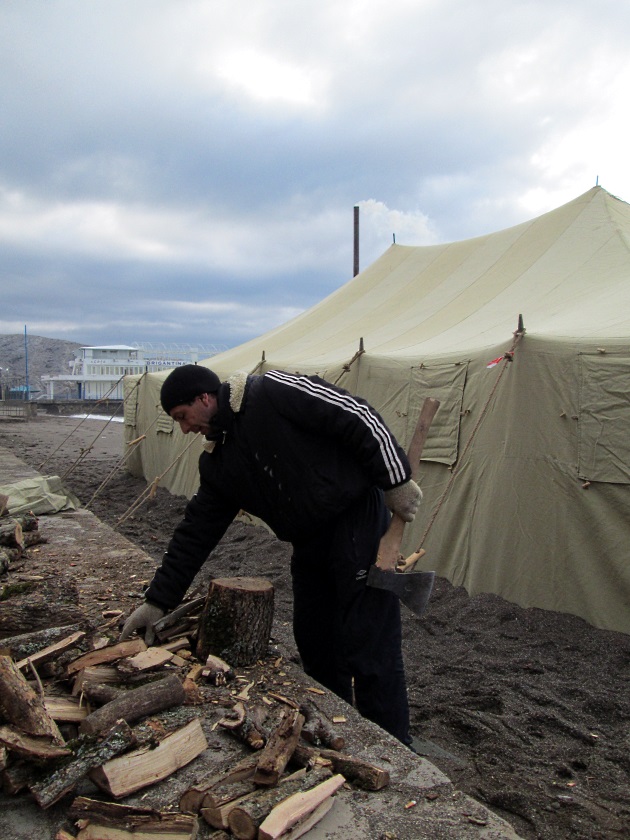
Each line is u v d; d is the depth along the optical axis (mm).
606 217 7551
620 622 4496
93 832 1692
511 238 8836
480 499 5453
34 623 2682
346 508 2408
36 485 6746
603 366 4703
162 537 8227
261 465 2406
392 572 2406
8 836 1729
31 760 1890
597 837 2459
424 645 4539
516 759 3029
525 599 4980
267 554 7078
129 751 1899
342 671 2510
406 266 10391
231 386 2416
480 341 6098
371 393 6852
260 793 1799
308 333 9773
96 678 2307
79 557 4617
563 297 6582
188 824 1682
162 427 11367
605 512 4637
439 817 1819
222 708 2338
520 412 5148
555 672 3984
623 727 3357
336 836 1725
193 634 2801
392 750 2146
